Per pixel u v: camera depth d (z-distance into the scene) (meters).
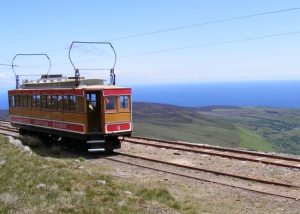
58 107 28.61
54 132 29.33
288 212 14.25
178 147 27.62
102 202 12.35
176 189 17.36
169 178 19.42
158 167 21.91
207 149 27.36
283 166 20.56
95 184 14.88
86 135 25.86
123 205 12.19
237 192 16.73
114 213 11.22
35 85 33.41
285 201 15.40
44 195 11.99
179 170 21.03
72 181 14.92
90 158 25.44
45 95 30.36
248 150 26.95
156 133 125.25
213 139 157.38
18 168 15.45
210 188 17.45
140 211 12.01
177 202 14.70
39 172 15.36
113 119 26.52
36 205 10.75
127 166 22.53
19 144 25.95
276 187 17.27
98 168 21.31
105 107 26.20
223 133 181.38
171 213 12.77
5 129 46.50
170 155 25.23
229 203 15.39
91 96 26.25
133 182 17.88
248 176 19.28
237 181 18.48
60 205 11.09
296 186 17.03
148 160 23.81
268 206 14.94
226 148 26.77
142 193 15.33
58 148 27.72
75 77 27.11
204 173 20.22
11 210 9.82
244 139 190.75
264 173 19.64
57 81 30.14
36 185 13.09
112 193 13.64
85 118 25.77
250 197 16.03
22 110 34.31
